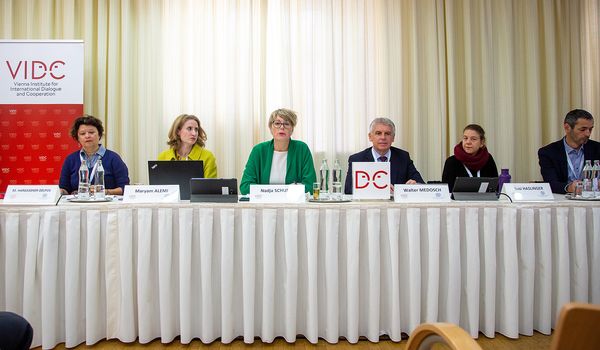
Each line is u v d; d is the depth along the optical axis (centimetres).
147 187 185
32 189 180
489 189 194
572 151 261
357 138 359
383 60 362
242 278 182
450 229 184
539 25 374
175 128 270
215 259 183
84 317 182
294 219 179
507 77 365
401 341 187
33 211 174
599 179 221
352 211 180
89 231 177
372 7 363
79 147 334
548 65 369
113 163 259
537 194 195
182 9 353
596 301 189
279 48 354
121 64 347
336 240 180
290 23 355
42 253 175
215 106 353
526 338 188
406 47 367
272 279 179
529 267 186
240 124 354
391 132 253
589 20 370
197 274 183
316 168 357
